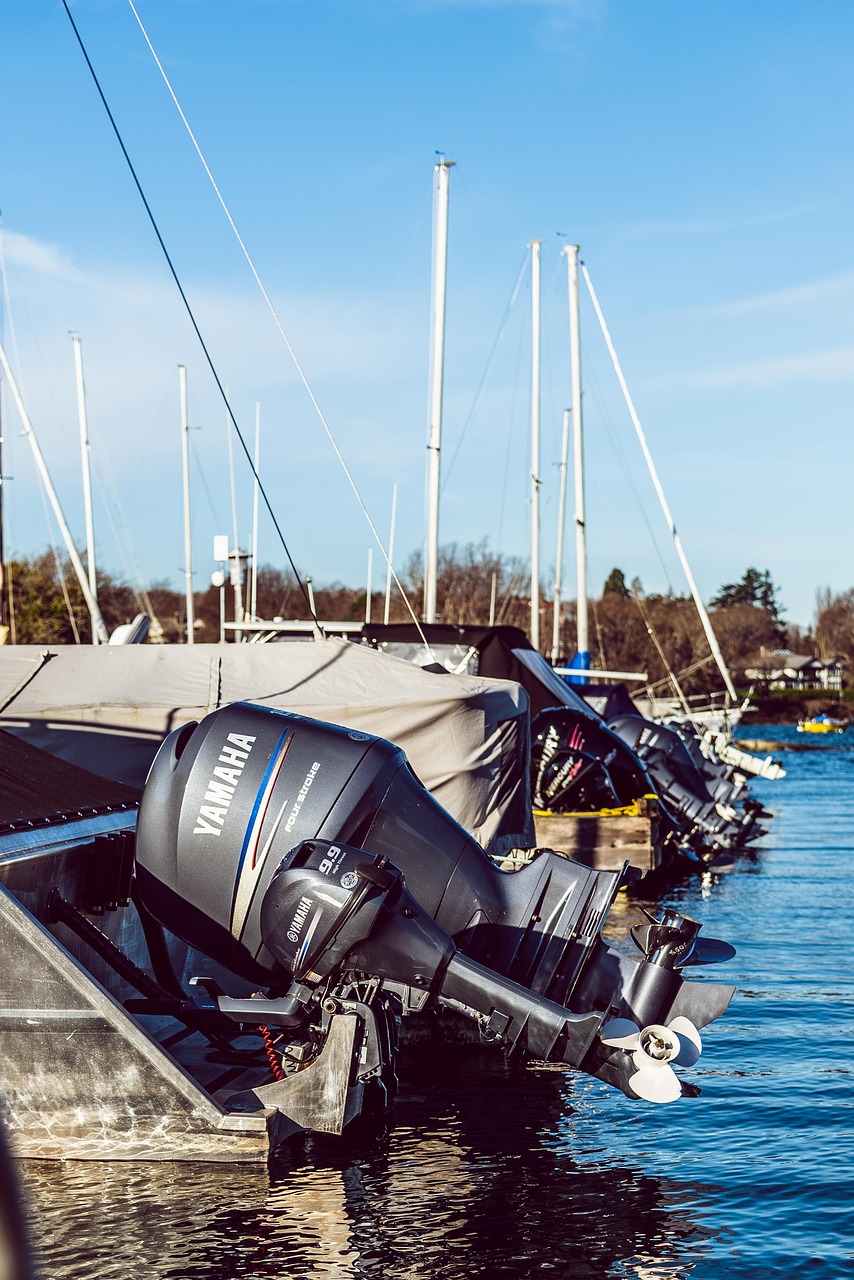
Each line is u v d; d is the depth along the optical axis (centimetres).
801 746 8750
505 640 2212
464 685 1316
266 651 1345
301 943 686
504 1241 565
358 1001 693
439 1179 647
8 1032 646
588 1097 823
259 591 9788
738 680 13575
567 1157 694
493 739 1309
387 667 1334
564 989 759
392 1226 577
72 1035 644
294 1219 582
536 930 774
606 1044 700
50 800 847
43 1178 626
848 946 1495
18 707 1230
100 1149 644
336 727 797
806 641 18200
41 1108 647
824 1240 572
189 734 815
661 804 2188
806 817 3650
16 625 5550
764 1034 1031
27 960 646
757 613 15788
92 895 812
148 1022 862
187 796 767
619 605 11400
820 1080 878
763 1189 643
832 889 2073
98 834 830
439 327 2839
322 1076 676
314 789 761
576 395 3869
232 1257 538
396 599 9256
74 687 1276
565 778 2030
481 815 1279
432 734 1253
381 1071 729
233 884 755
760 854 2662
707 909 1827
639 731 2497
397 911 688
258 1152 640
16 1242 67
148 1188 616
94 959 827
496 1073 888
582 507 3853
